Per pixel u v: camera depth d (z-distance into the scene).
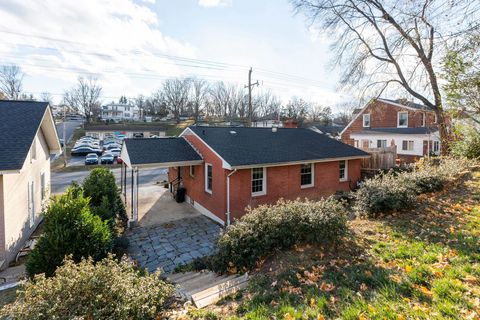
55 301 3.10
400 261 4.16
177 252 7.80
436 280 3.44
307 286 3.82
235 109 71.75
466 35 7.64
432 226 5.52
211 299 3.99
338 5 15.47
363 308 3.02
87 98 66.88
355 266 4.20
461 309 2.82
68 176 22.88
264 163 10.19
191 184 12.98
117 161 30.23
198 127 13.38
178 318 3.43
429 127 21.53
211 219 10.89
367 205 6.91
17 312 3.03
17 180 8.09
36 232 9.90
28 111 9.44
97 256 5.99
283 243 5.19
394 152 16.23
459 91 7.46
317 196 12.49
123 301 3.29
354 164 14.28
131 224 9.95
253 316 3.19
